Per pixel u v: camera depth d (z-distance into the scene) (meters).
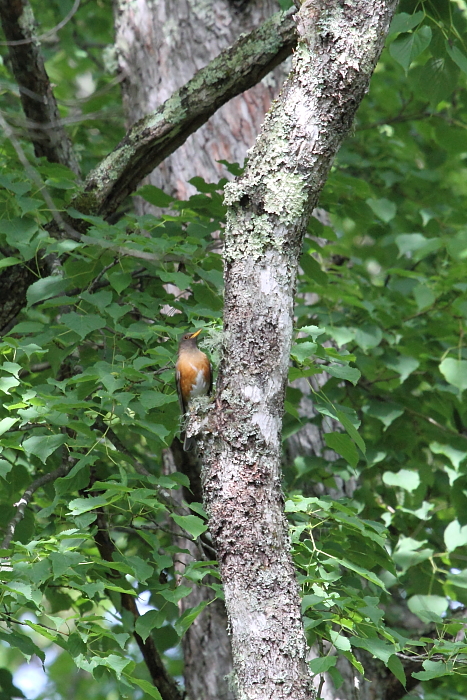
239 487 6.05
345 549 9.37
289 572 6.00
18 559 7.28
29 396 8.10
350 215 12.40
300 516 9.63
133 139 10.87
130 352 10.24
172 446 11.43
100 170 10.93
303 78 6.42
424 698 10.43
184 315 10.68
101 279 11.28
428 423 12.59
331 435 8.84
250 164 6.48
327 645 9.92
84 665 7.22
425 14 9.67
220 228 10.69
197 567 8.11
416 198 17.98
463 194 19.73
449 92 10.38
